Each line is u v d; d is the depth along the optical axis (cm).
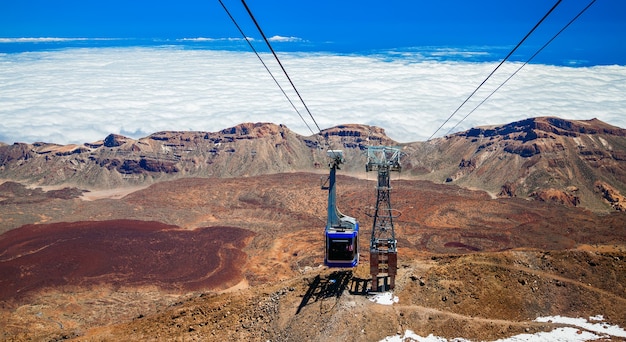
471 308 9256
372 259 9538
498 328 8638
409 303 9306
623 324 8894
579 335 8475
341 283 10144
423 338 8544
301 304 9862
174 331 10269
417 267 10294
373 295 9562
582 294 9569
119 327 10938
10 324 14112
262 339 9519
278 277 17612
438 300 9400
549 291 9644
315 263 18512
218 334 9931
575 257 10456
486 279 9825
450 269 10025
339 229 9344
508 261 10400
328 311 9344
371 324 8825
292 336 9162
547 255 10531
